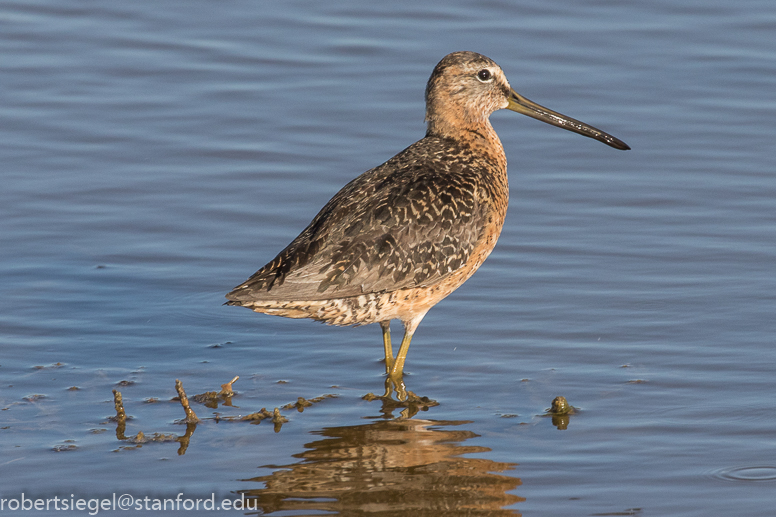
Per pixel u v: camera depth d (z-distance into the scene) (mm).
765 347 13094
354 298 12070
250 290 11672
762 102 19719
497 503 10008
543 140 19047
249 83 20609
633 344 13328
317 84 20609
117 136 18828
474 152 13656
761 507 9828
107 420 11695
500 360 13133
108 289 14961
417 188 12594
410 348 13555
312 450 11086
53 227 16391
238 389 12594
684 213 16625
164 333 13953
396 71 20984
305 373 13055
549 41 21781
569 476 10492
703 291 14484
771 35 21859
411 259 12305
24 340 13570
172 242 16125
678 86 20281
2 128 18844
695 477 10406
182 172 17891
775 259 15242
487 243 13125
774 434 11211
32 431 11367
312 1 23562
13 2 23219
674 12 22781
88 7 23188
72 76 20656
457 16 22875
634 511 9820
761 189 17188
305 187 17500
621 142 14844
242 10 23281
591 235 16125
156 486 10336
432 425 11648
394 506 9977
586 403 12039
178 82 20594
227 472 10609
